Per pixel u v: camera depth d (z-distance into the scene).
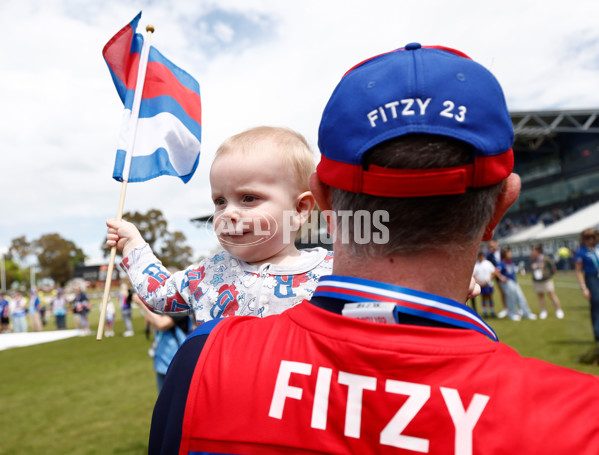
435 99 0.56
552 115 23.62
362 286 0.60
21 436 4.04
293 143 1.28
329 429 0.55
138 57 1.66
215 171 1.25
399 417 0.52
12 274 77.38
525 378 0.53
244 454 0.56
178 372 0.65
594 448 0.48
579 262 5.62
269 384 0.59
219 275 1.25
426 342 0.55
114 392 5.49
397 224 0.58
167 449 0.61
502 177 0.58
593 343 5.83
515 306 8.99
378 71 0.61
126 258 1.33
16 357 9.37
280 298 1.19
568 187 31.69
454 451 0.50
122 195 1.45
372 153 0.58
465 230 0.58
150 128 1.60
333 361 0.57
